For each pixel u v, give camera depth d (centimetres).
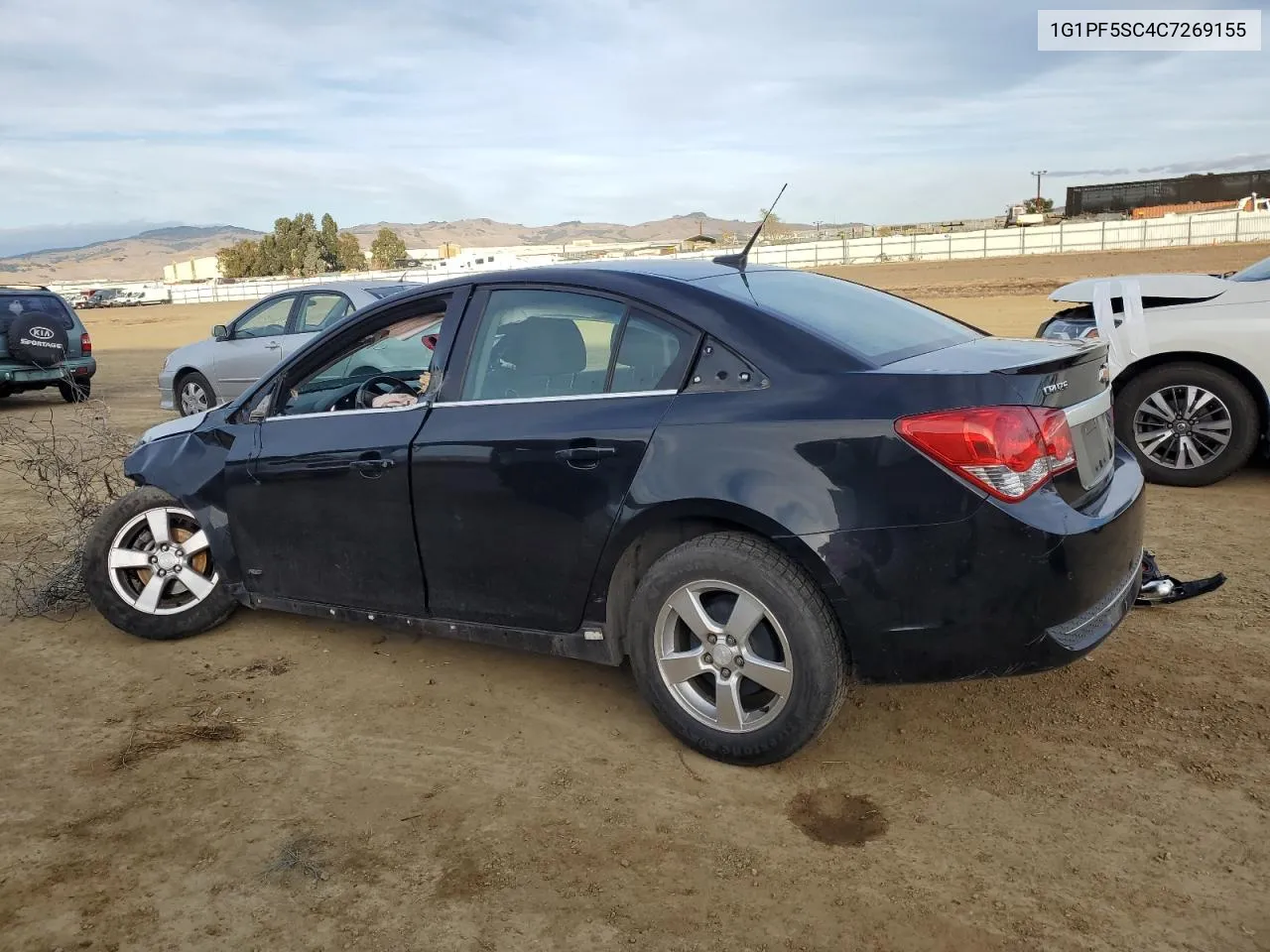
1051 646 300
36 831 311
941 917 259
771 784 326
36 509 738
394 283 1098
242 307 5956
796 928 256
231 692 412
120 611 464
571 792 325
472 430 368
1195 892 264
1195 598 468
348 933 259
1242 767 323
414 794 327
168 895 277
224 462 440
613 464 336
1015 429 294
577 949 251
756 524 312
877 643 306
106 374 2005
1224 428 634
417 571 390
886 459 299
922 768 333
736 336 331
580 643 360
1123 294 648
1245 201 6588
